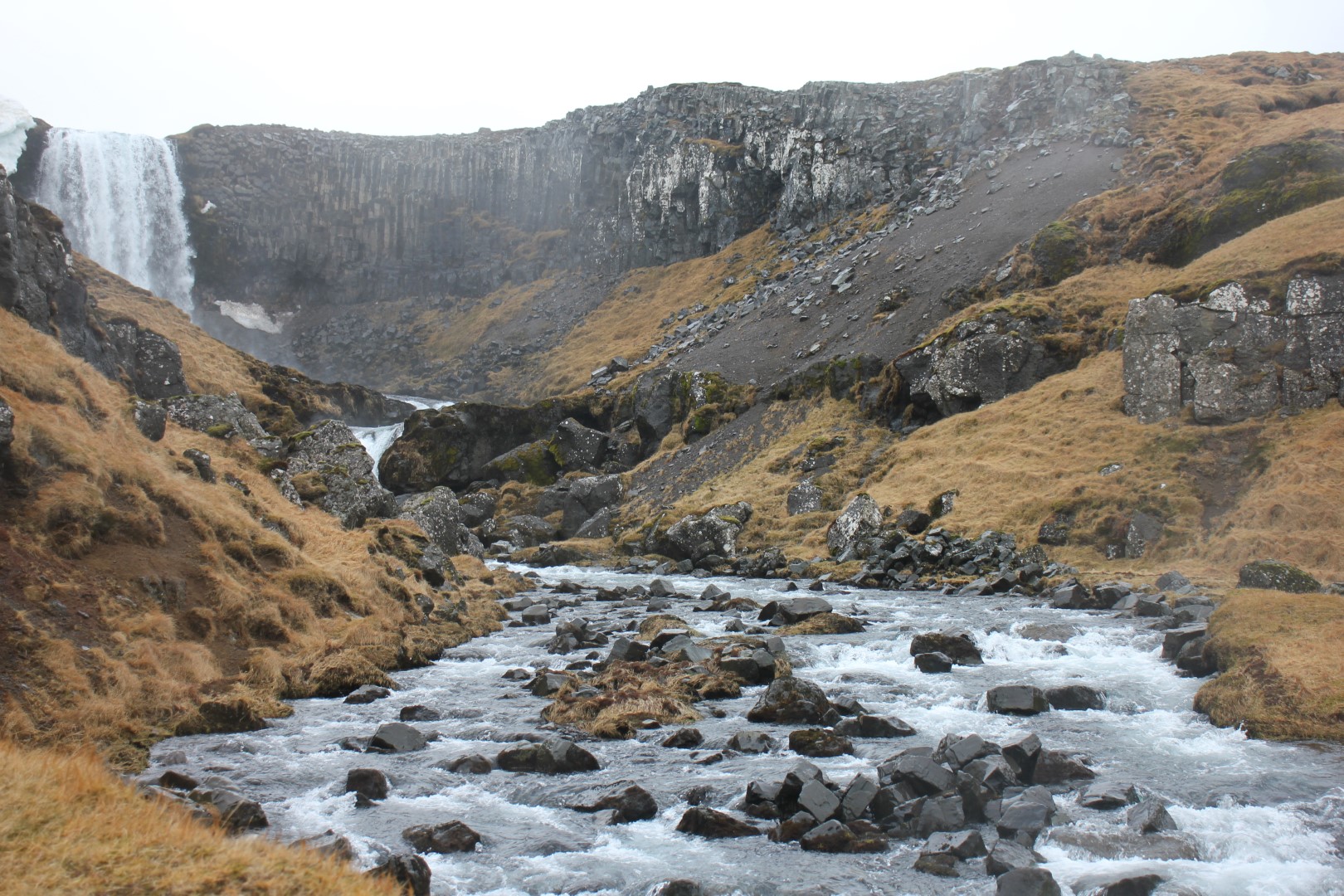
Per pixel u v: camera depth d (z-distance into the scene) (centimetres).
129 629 1778
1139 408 4938
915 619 2922
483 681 2139
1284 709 1620
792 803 1242
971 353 6153
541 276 15125
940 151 10969
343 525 3412
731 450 7125
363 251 16038
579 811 1273
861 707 1770
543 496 7106
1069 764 1370
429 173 16275
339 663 2062
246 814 1160
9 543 1744
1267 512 3859
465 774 1430
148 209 14275
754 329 9050
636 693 1853
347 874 907
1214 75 10644
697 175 13375
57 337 3422
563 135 15600
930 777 1258
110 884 793
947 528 4569
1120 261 6894
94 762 1109
